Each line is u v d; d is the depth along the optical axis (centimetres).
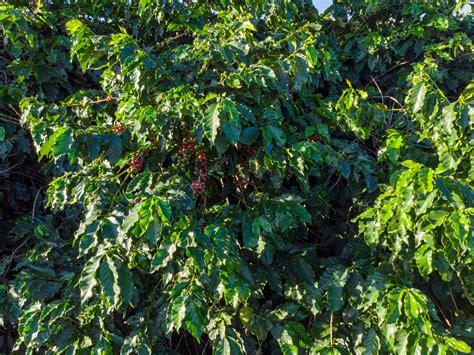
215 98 228
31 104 271
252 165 250
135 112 219
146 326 250
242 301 261
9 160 349
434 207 198
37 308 267
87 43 256
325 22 406
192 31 350
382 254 258
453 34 377
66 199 248
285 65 254
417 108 231
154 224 187
